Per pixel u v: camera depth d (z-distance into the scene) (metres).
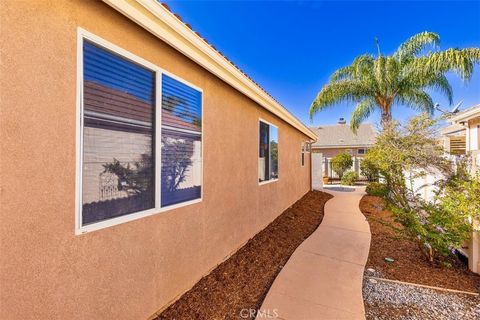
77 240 2.12
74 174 2.10
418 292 3.56
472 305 3.24
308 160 13.55
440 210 4.39
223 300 3.30
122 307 2.52
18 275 1.74
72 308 2.07
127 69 2.67
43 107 1.89
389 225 5.22
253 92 5.50
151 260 2.91
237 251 5.03
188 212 3.59
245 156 5.50
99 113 2.36
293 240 5.71
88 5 2.24
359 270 4.14
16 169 1.74
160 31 2.83
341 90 12.45
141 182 2.83
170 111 3.31
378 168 5.10
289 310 3.03
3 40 1.69
